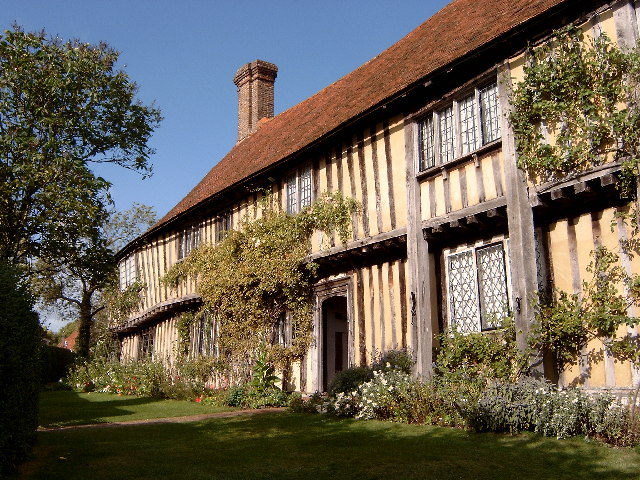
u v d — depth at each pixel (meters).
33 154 7.88
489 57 8.20
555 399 6.20
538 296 7.15
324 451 6.02
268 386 11.27
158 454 6.04
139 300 18.69
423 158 9.25
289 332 11.72
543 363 7.12
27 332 5.48
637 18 6.78
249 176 12.91
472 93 8.55
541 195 7.23
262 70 19.83
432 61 9.65
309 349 11.27
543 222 7.57
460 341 8.08
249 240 12.51
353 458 5.62
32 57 8.34
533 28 7.58
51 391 17.84
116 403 12.29
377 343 9.75
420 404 7.70
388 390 8.12
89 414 9.97
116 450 6.26
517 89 7.57
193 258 14.76
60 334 42.53
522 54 7.80
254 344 12.02
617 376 6.53
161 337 17.34
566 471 4.86
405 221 9.27
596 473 4.75
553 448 5.59
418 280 8.82
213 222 14.85
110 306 21.23
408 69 10.64
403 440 6.41
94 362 19.05
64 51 8.62
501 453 5.53
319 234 11.02
